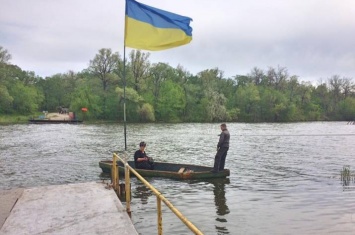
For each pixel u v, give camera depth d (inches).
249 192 451.8
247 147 1088.2
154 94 3631.9
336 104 4215.1
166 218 330.6
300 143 1227.2
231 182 517.0
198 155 900.6
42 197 303.4
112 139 1402.6
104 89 3572.8
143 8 364.8
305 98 4133.9
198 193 444.1
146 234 287.0
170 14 366.9
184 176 528.7
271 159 807.1
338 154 901.2
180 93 3604.8
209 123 3272.6
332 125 2886.3
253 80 4485.7
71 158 817.5
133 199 403.9
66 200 292.4
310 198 419.8
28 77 4365.2
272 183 513.3
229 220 330.6
